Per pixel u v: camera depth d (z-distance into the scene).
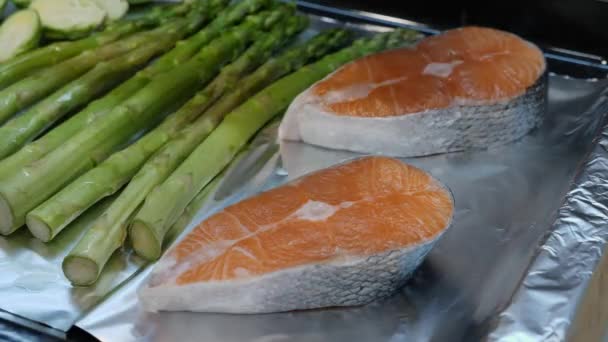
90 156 0.30
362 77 0.32
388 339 0.24
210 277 0.23
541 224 0.28
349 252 0.23
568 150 0.32
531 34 0.39
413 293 0.25
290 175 0.31
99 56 0.36
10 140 0.30
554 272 0.24
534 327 0.22
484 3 0.39
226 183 0.30
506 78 0.31
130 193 0.27
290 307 0.24
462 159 0.32
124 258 0.26
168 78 0.33
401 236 0.24
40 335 0.23
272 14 0.39
